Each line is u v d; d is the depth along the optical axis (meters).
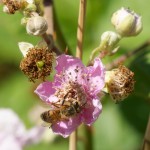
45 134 0.25
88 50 0.27
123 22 0.19
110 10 0.27
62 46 0.22
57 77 0.18
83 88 0.18
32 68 0.18
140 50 0.23
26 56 0.18
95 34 0.27
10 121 0.25
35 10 0.19
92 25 0.27
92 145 0.23
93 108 0.18
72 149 0.20
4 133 0.25
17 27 0.27
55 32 0.22
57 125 0.18
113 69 0.19
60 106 0.18
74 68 0.18
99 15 0.27
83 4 0.19
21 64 0.18
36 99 0.27
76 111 0.18
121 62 0.20
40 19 0.18
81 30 0.19
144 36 0.26
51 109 0.18
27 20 0.19
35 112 0.27
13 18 0.27
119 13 0.19
